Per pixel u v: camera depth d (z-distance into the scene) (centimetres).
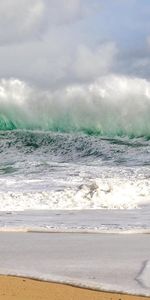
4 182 11181
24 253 2028
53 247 2214
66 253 2020
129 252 2064
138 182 8906
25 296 1180
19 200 6122
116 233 2881
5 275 1463
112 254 1989
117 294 1230
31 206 5612
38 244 2348
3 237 2666
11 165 18900
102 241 2475
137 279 1418
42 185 9969
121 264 1722
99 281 1388
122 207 5491
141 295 1218
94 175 13350
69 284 1341
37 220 3900
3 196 6500
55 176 13550
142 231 2947
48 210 5153
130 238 2633
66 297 1184
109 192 6606
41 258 1869
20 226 3247
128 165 19875
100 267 1647
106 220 3928
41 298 1167
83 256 1933
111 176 12500
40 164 18812
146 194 6956
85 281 1368
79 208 5400
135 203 6022
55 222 3697
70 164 19338
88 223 3612
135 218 4138
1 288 1261
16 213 4719
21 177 13638
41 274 1473
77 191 6506
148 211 4984
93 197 6256
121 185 7525
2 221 3791
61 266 1669
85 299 1169
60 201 5997
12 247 2238
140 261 1795
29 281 1366
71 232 2928
